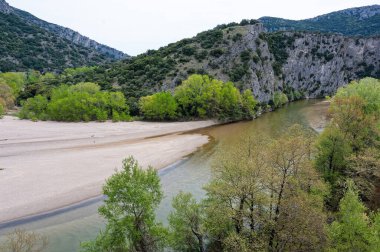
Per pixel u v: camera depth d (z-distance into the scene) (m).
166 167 42.19
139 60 121.06
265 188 18.45
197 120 83.25
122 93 89.44
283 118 85.12
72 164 40.59
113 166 40.06
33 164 40.09
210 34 121.81
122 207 18.20
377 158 26.66
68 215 27.47
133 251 17.75
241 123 80.88
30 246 19.06
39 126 70.50
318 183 20.31
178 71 103.12
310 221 16.52
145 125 75.69
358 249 16.34
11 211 27.56
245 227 19.11
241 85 102.25
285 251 16.83
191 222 19.39
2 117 82.81
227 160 19.89
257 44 120.38
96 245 17.91
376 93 36.84
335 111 32.53
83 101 79.19
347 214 17.44
